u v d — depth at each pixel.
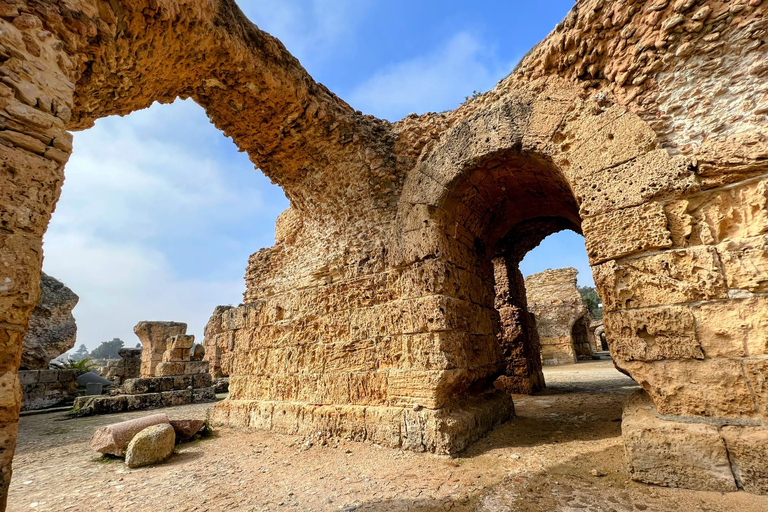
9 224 2.35
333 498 3.30
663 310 3.36
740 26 3.38
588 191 3.99
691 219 3.41
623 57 3.98
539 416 6.03
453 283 5.12
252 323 7.10
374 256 5.68
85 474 4.48
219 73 4.85
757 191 3.18
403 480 3.59
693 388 3.17
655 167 3.61
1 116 2.40
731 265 3.17
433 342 4.66
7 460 2.23
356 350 5.39
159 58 4.18
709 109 3.52
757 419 2.91
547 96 4.57
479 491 3.23
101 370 23.92
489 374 5.65
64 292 16.11
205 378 13.52
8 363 2.30
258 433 5.89
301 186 6.63
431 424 4.32
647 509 2.71
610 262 3.69
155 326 18.34
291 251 7.08
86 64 3.61
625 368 3.52
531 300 22.23
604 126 4.02
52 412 11.34
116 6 3.40
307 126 5.70
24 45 2.59
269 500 3.34
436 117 5.83
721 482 2.85
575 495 3.04
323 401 5.53
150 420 5.54
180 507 3.29
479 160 4.98
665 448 3.09
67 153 2.75
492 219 6.51
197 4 3.96
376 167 5.79
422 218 5.26
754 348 2.98
